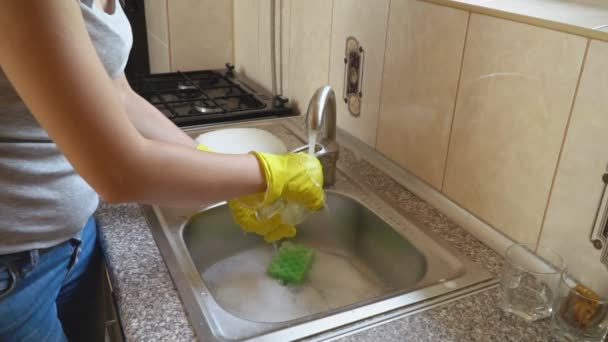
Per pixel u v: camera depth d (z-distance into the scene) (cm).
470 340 70
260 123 144
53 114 50
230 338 69
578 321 70
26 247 72
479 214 94
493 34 84
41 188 71
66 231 77
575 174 75
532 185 82
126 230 94
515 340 70
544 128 78
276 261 108
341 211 110
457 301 77
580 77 72
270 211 80
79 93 49
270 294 102
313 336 70
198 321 72
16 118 66
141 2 199
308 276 108
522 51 80
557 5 89
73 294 93
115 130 52
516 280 78
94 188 55
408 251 94
